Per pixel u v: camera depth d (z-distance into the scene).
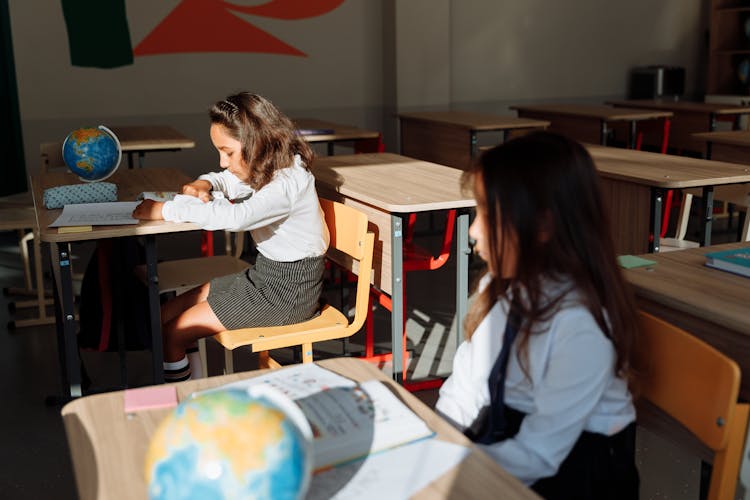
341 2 8.15
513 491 0.95
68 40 7.16
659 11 9.62
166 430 0.84
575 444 1.24
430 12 8.23
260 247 2.46
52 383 3.09
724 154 4.43
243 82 7.91
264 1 7.82
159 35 7.48
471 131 5.23
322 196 3.32
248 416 0.84
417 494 0.95
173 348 2.43
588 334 1.15
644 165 3.38
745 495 1.18
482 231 1.19
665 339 1.26
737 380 1.11
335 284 4.19
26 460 2.49
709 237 3.16
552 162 1.14
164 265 2.97
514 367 1.22
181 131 7.73
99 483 1.00
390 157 3.71
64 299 2.48
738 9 8.34
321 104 8.27
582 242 1.15
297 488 0.83
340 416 1.10
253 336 2.34
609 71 9.50
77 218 2.44
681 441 1.45
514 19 8.90
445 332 3.57
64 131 7.30
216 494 0.80
